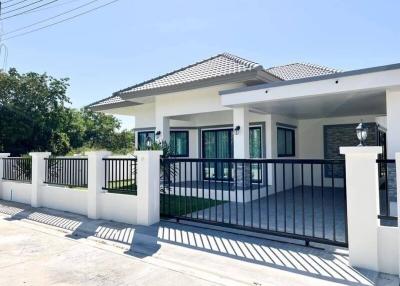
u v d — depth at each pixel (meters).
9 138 22.11
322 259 5.24
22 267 5.20
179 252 5.77
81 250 6.09
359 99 9.05
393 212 7.63
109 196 8.45
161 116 12.77
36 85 25.27
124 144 50.62
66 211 9.74
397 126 7.61
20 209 10.27
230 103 9.80
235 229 7.14
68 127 37.69
